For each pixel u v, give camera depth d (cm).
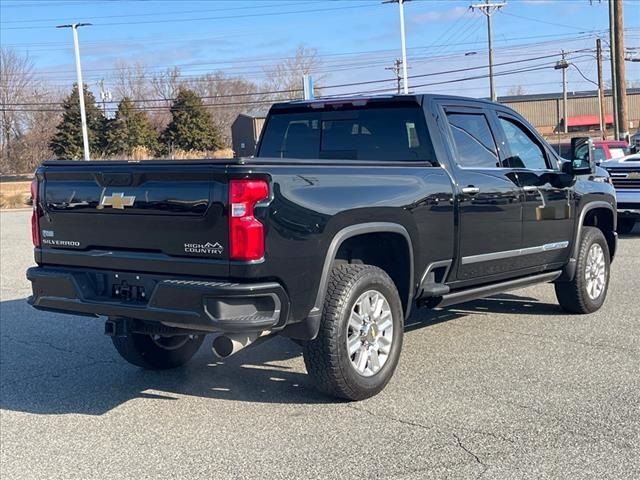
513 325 750
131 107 7081
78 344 738
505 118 696
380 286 536
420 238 568
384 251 572
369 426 488
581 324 747
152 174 479
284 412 521
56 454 464
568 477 406
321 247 487
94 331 793
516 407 515
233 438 478
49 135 6962
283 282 467
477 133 655
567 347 662
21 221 2431
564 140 6281
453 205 596
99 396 573
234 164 449
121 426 508
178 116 7281
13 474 436
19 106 6875
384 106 631
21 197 3409
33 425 515
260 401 546
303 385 580
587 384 559
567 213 737
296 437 474
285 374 611
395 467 425
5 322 843
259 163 457
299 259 474
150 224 483
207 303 453
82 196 516
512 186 660
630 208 1398
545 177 706
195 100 7338
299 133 684
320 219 485
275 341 721
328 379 511
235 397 558
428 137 605
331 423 496
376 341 538
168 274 480
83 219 518
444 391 551
